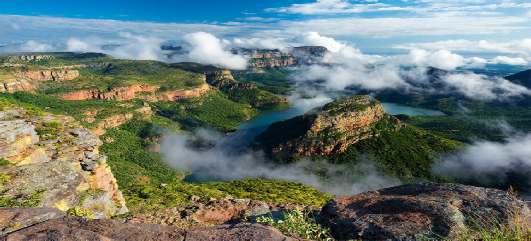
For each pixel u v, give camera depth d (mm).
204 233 7906
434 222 10531
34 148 42750
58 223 7945
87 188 35438
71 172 33688
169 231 7953
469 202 11312
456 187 12625
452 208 10898
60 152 45812
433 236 10016
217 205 31938
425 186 13398
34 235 7160
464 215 10680
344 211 12664
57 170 32688
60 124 51812
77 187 33531
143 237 7629
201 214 30000
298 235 10578
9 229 9375
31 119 51281
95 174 47094
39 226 7762
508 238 7895
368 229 11211
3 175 29219
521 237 7754
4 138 39375
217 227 8273
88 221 8117
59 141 47750
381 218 11484
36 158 42188
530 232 7789
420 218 10867
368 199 13172
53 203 29125
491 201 11055
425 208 11250
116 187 50938
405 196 12688
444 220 10422
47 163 32938
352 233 11375
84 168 46500
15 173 29953
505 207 10578
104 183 48344
